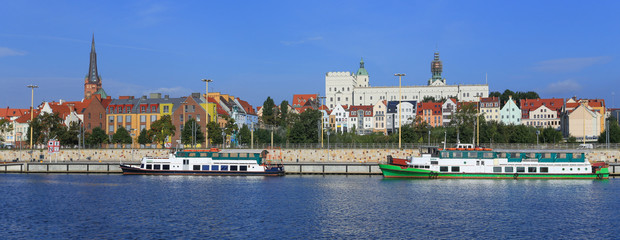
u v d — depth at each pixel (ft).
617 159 485.97
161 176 419.95
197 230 241.96
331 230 242.99
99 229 243.40
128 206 294.87
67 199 315.17
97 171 451.94
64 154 547.49
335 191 345.10
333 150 516.32
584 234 236.22
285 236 232.32
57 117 614.34
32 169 453.99
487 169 398.42
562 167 397.39
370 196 327.47
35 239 226.38
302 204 301.84
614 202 306.55
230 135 631.97
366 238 229.45
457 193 338.34
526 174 396.98
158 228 245.45
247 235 233.55
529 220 262.67
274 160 523.29
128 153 542.98
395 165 409.49
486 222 258.57
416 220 262.88
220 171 424.87
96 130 625.82
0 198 318.04
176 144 628.28
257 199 316.40
